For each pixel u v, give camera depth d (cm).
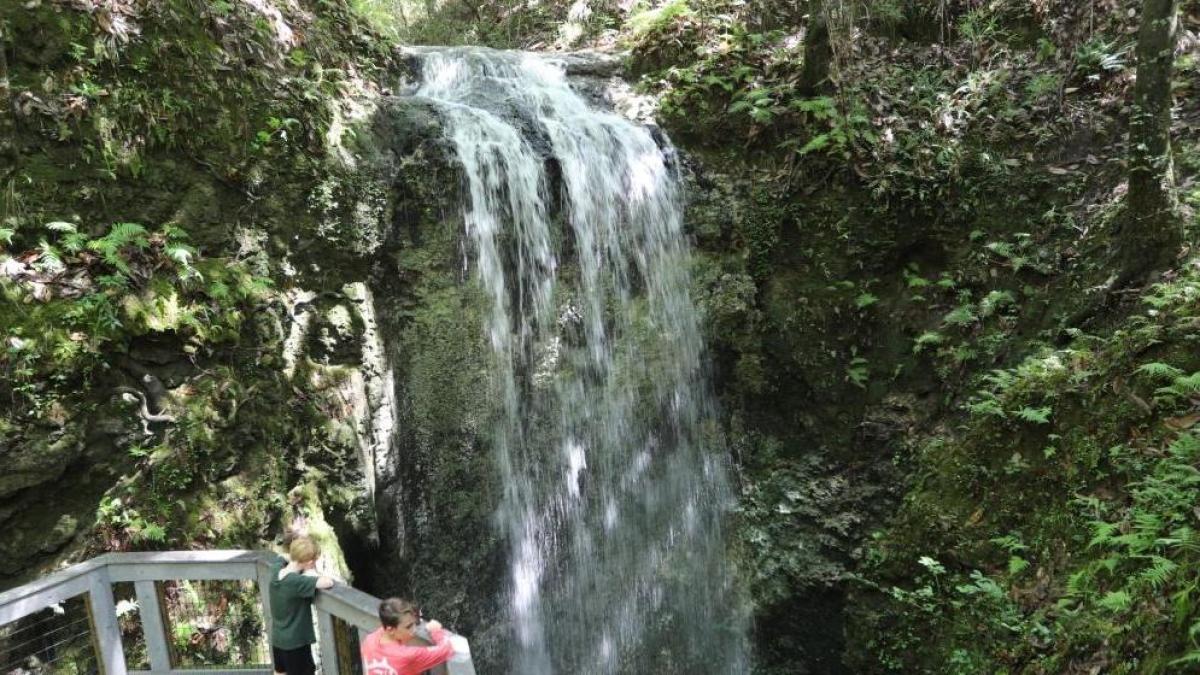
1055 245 786
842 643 855
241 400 645
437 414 852
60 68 589
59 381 537
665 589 953
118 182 612
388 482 802
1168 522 520
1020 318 791
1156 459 582
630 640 946
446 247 863
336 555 680
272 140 728
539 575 906
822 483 910
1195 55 791
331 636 429
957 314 821
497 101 995
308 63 815
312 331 740
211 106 685
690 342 959
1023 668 595
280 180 731
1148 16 643
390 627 373
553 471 912
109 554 468
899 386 877
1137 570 528
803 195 930
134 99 627
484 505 873
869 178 888
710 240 970
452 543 855
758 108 968
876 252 895
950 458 778
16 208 548
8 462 511
